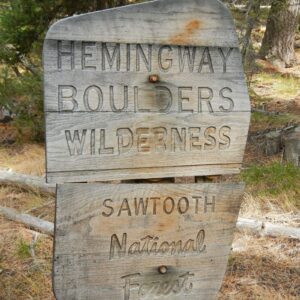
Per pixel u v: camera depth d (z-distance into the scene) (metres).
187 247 1.38
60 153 1.25
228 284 1.64
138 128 1.31
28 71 3.43
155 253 1.36
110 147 1.29
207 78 1.35
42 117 3.15
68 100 1.25
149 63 1.30
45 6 3.04
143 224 1.34
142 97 1.30
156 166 1.33
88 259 1.30
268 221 2.02
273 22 5.57
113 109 1.28
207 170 1.37
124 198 1.31
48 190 2.33
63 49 1.24
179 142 1.34
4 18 3.09
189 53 1.33
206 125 1.36
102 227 1.30
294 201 2.16
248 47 3.62
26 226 2.03
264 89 4.48
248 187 2.29
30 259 1.77
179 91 1.33
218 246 1.41
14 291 1.60
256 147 2.91
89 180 1.28
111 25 1.26
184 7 1.31
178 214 1.36
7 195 2.33
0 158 2.83
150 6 1.29
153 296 1.37
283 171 2.34
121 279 1.34
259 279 1.67
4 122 3.48
